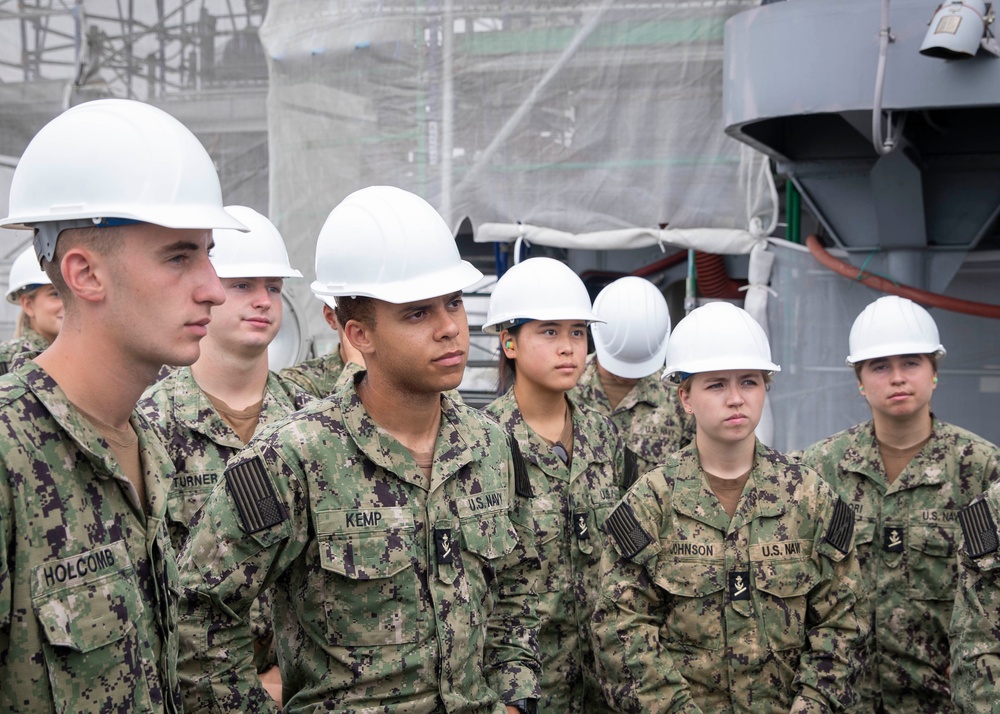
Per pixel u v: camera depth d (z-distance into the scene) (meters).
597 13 5.96
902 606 3.47
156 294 1.57
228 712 2.07
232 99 6.73
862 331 3.57
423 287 2.06
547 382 3.44
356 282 2.10
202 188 1.63
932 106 4.46
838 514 2.79
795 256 5.76
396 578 2.07
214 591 2.03
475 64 6.12
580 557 3.38
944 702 3.40
